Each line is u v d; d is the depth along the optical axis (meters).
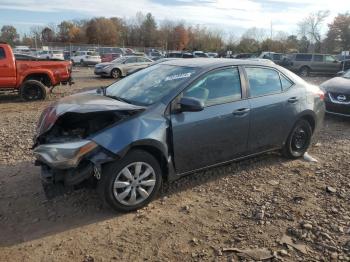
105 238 3.76
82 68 36.03
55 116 4.14
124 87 5.16
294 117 5.69
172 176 4.53
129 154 4.12
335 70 29.22
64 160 3.90
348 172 5.58
